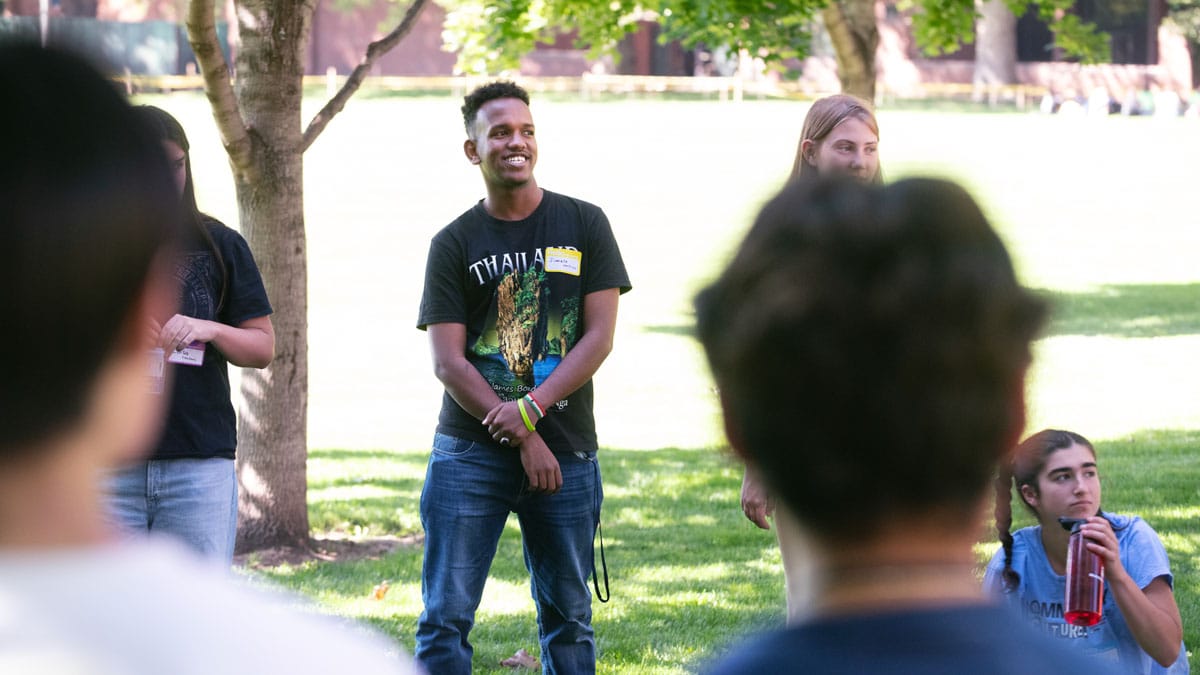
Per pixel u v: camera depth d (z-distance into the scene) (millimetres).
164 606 961
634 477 10492
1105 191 36750
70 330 1005
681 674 5887
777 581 7512
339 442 12438
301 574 7535
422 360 17312
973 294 1140
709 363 1231
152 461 4297
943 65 62875
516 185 4949
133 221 1023
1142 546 3930
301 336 7898
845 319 1146
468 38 13102
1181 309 20766
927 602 1164
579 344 4949
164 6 57594
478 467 4879
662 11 11719
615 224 30766
